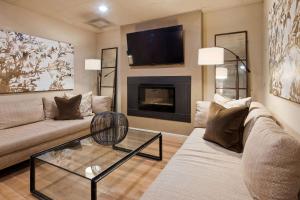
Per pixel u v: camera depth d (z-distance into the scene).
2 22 2.88
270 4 2.21
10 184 2.04
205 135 2.07
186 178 1.33
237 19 3.19
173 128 3.66
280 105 1.78
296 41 1.21
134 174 2.23
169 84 3.65
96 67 4.02
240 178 1.32
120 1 2.92
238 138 1.82
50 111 3.31
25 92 3.23
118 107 4.44
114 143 2.22
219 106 2.13
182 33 3.40
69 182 2.09
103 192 1.89
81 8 3.20
